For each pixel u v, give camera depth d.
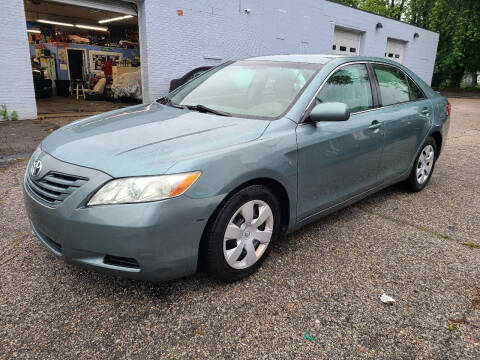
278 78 3.12
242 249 2.48
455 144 7.63
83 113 10.02
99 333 2.05
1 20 7.91
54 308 2.24
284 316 2.21
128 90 12.37
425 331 2.12
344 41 17.75
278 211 2.70
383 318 2.22
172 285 2.48
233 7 12.23
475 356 1.95
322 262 2.82
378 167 3.55
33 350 1.92
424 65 23.47
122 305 2.28
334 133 2.94
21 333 2.03
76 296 2.35
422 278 2.65
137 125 2.68
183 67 11.40
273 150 2.51
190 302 2.31
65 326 2.09
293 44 14.74
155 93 10.96
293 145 2.63
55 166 2.27
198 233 2.18
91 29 18.34
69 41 15.20
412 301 2.39
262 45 13.52
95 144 2.37
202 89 3.40
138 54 16.08
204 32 11.63
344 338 2.05
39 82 13.84
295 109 2.78
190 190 2.10
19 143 6.20
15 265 2.68
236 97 3.10
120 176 2.05
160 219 2.02
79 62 15.16
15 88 8.39
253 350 1.95
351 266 2.78
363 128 3.22
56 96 14.95
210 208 2.19
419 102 4.18
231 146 2.35
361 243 3.14
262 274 2.63
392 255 2.96
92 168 2.13
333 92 3.08
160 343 1.99
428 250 3.06
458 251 3.05
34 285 2.46
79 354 1.90
